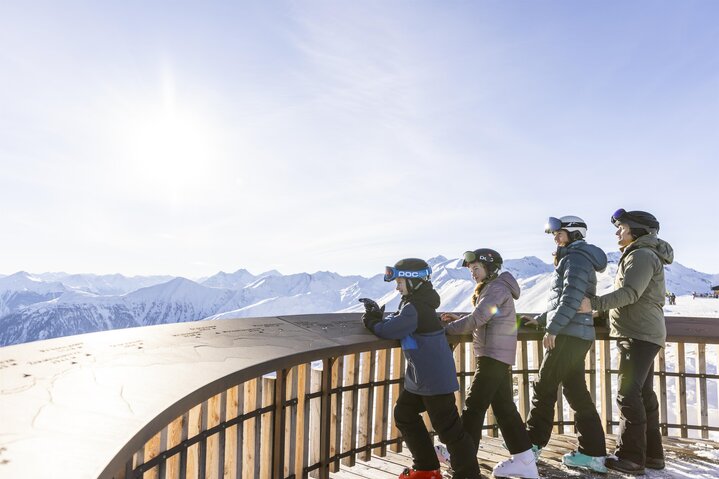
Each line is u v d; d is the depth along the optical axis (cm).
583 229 404
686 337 461
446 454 409
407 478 373
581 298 384
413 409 372
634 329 402
